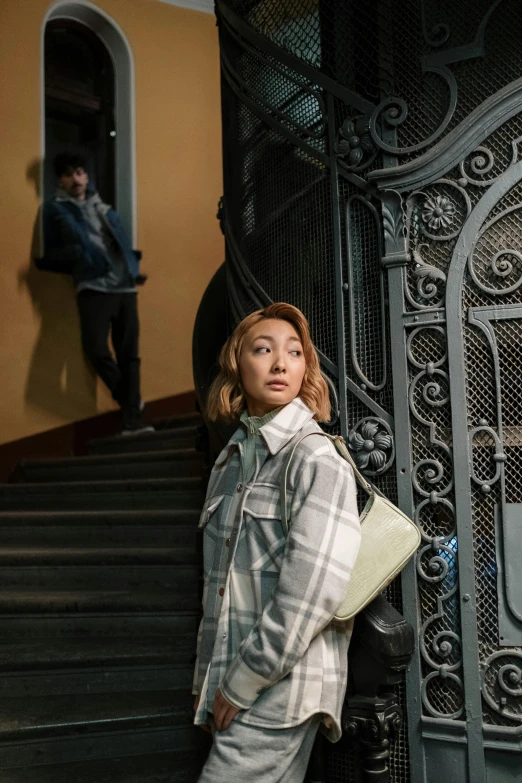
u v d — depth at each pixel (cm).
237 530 189
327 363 246
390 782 225
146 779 245
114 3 647
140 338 637
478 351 226
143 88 660
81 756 258
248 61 279
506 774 213
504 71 229
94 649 299
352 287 243
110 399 617
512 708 214
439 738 218
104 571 350
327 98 250
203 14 698
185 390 658
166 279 657
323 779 222
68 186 575
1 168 577
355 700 205
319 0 255
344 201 246
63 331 596
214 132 697
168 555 346
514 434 222
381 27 241
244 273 275
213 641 193
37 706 273
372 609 206
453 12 235
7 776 246
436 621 224
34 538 397
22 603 322
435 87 236
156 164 662
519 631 216
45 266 579
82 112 652
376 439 233
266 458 194
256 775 175
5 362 565
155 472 467
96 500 440
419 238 235
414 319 231
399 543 195
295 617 170
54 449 581
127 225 646
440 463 227
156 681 293
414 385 231
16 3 596
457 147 229
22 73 594
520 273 222
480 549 223
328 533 175
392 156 238
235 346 205
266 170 275
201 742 266
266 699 178
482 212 226
